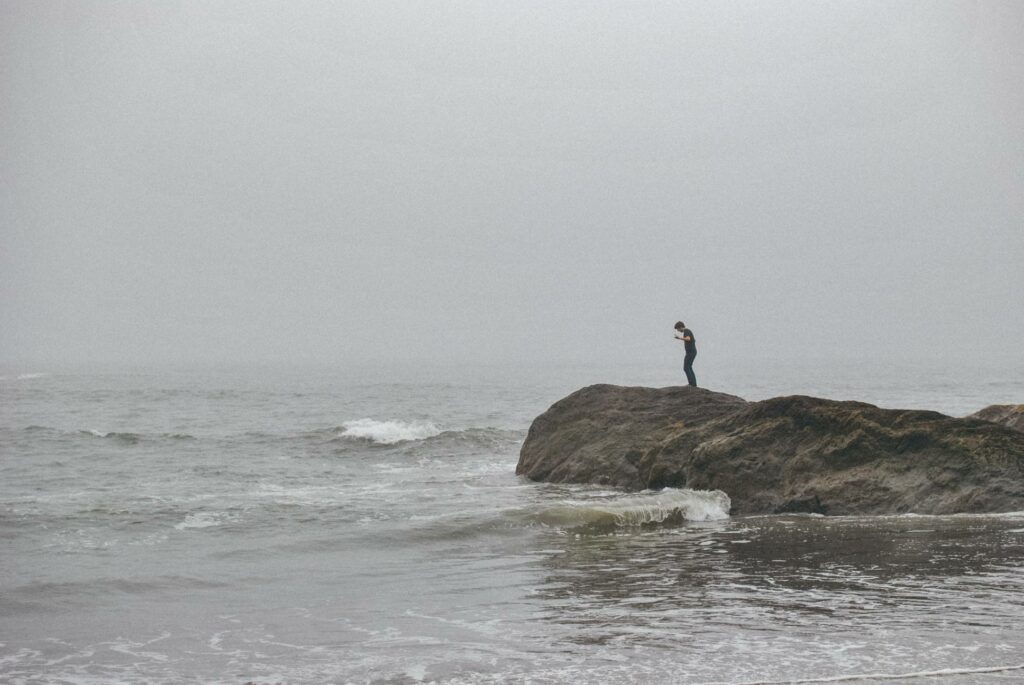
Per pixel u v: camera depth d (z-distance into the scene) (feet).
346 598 40.22
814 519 58.49
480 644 32.53
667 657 30.25
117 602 39.83
